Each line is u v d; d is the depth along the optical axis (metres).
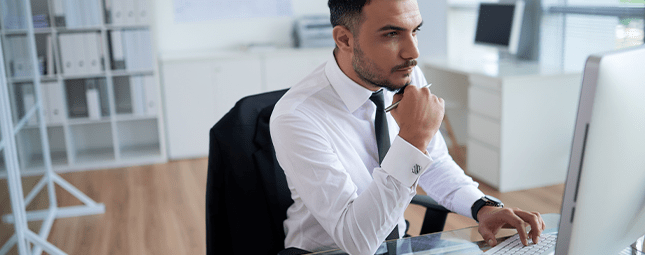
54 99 4.16
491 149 3.49
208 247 1.34
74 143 4.70
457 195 1.34
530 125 3.38
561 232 0.76
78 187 3.88
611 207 0.77
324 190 1.08
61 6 4.02
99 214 3.33
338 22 1.06
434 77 4.28
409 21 0.99
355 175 1.24
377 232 1.03
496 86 3.33
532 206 3.17
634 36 3.07
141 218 3.24
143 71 4.28
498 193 3.42
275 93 1.41
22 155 2.79
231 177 1.33
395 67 1.02
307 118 1.16
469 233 1.19
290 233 1.33
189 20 4.76
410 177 1.01
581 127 0.68
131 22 4.18
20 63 2.96
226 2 4.80
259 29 4.89
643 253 1.06
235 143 1.32
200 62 4.39
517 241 1.12
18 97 2.87
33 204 2.88
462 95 4.38
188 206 3.42
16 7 2.98
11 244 2.34
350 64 1.17
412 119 1.00
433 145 1.41
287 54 4.49
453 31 4.65
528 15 4.02
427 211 1.46
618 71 0.67
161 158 4.46
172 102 4.42
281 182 1.35
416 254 1.08
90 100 4.25
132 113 4.41
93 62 4.18
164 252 2.77
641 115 0.73
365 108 1.24
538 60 3.97
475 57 4.70
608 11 3.28
